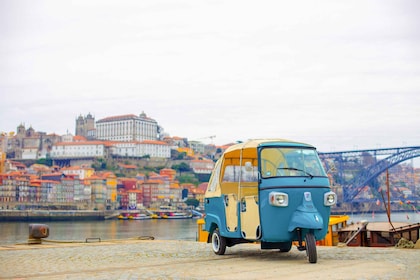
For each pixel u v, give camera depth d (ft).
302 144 34.45
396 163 441.68
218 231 37.65
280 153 33.37
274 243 35.76
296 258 34.04
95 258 36.47
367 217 405.59
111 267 31.17
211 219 38.58
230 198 36.52
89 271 29.43
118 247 45.91
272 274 26.53
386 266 28.58
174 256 37.35
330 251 38.27
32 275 27.96
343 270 27.40
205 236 75.36
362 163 456.04
